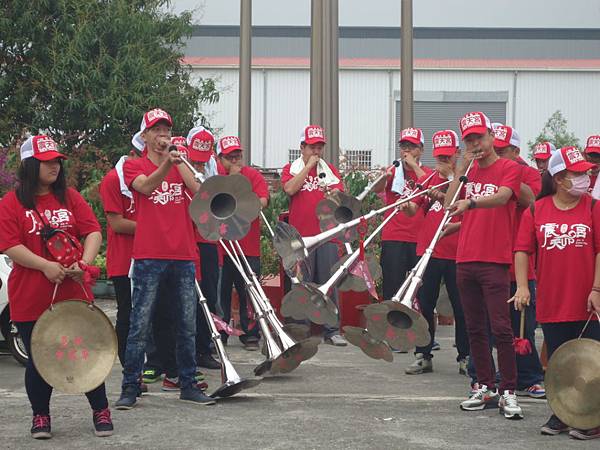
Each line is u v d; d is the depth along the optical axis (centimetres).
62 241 615
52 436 630
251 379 749
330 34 1343
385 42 4584
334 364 939
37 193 621
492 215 699
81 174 1803
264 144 4153
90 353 611
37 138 621
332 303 837
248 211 727
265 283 1210
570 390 628
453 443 615
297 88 4162
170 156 686
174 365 787
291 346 772
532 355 774
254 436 630
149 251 711
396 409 721
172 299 730
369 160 4119
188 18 2239
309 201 1052
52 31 2034
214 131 2419
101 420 634
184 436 630
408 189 1020
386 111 4119
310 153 1056
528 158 4219
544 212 656
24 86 2041
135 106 2008
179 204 720
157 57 2164
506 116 4234
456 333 895
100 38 2022
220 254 1010
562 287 645
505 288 696
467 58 4703
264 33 4644
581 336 645
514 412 683
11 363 969
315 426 659
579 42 4750
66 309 609
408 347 741
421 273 749
